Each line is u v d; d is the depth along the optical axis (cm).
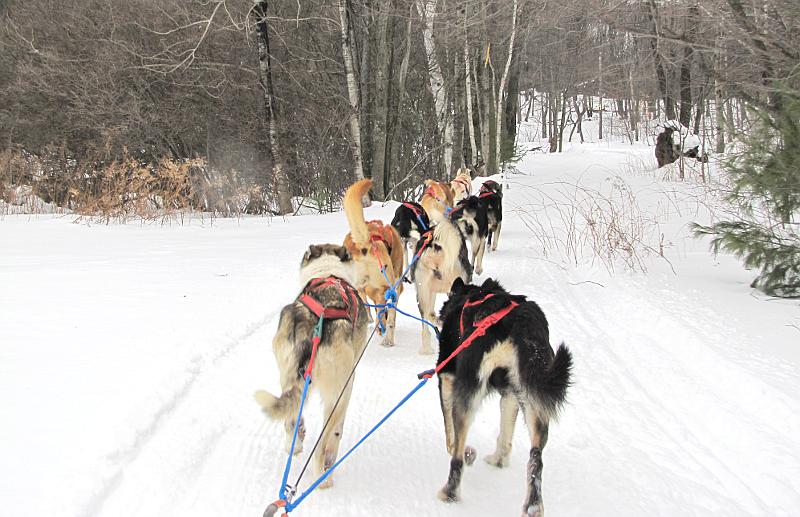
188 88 2312
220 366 642
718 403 553
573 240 1287
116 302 841
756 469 458
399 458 493
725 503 423
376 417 564
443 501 429
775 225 870
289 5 2428
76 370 593
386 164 2375
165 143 2359
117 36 2269
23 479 409
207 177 2081
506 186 2367
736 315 771
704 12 1240
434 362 705
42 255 1186
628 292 897
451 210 1062
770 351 644
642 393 595
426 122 2883
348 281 518
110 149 2016
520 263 1143
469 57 2716
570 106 7450
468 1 2378
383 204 2056
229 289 922
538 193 2128
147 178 1744
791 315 764
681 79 2564
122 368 601
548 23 2414
